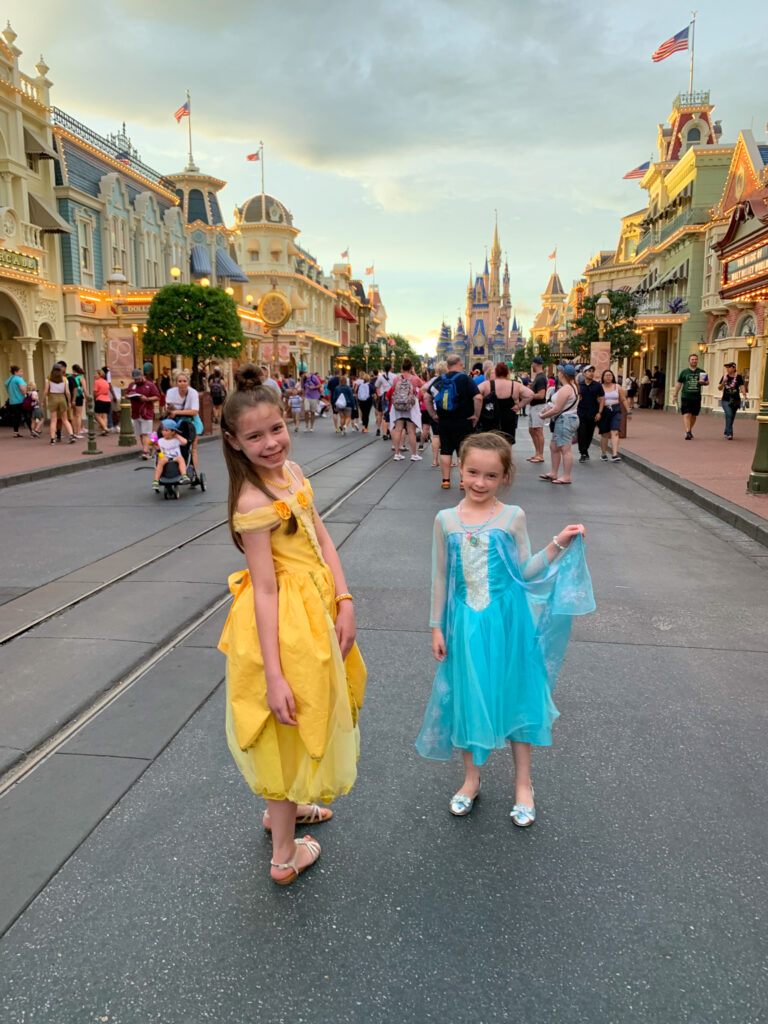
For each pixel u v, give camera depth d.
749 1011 1.87
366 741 3.27
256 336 39.25
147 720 3.43
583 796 2.85
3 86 21.75
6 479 10.77
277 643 2.10
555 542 2.74
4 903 2.25
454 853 2.51
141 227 31.62
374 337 108.62
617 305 35.91
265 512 2.09
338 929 2.16
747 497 8.84
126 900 2.28
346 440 18.42
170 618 4.79
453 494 9.77
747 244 14.37
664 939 2.12
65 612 4.95
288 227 56.94
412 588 5.51
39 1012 1.87
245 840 2.58
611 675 3.97
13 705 3.55
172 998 1.92
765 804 2.79
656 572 6.02
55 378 16.23
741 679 3.92
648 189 44.56
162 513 8.57
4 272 20.92
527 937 2.13
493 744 2.53
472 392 9.97
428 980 1.97
